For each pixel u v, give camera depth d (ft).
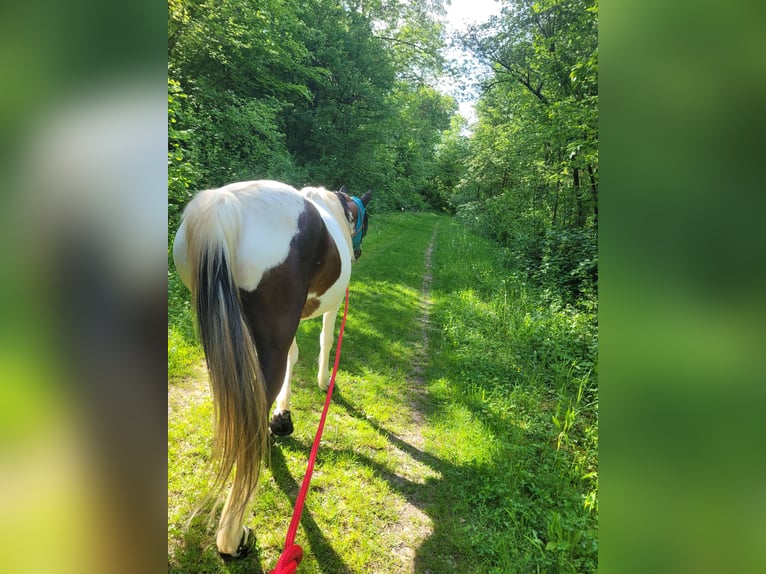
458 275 27.61
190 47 28.86
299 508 5.89
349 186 62.54
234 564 6.26
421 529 7.36
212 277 5.56
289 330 6.43
